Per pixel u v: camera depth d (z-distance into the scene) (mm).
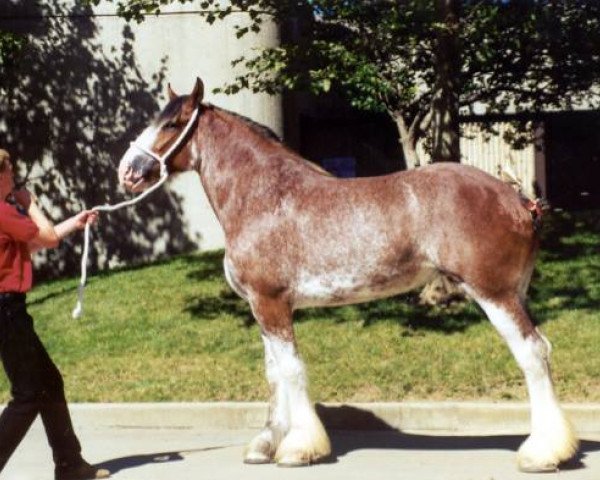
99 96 17000
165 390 10125
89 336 12078
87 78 17016
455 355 10445
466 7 12523
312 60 12148
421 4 11375
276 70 12000
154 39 16891
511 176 7520
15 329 6973
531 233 7254
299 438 7551
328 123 19984
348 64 11914
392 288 7438
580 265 13430
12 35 15906
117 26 16938
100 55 17000
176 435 9273
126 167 7910
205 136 7941
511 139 16438
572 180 22047
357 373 10148
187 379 10422
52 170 17078
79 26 16984
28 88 17078
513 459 7645
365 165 19953
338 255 7383
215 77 16781
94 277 15102
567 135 21016
